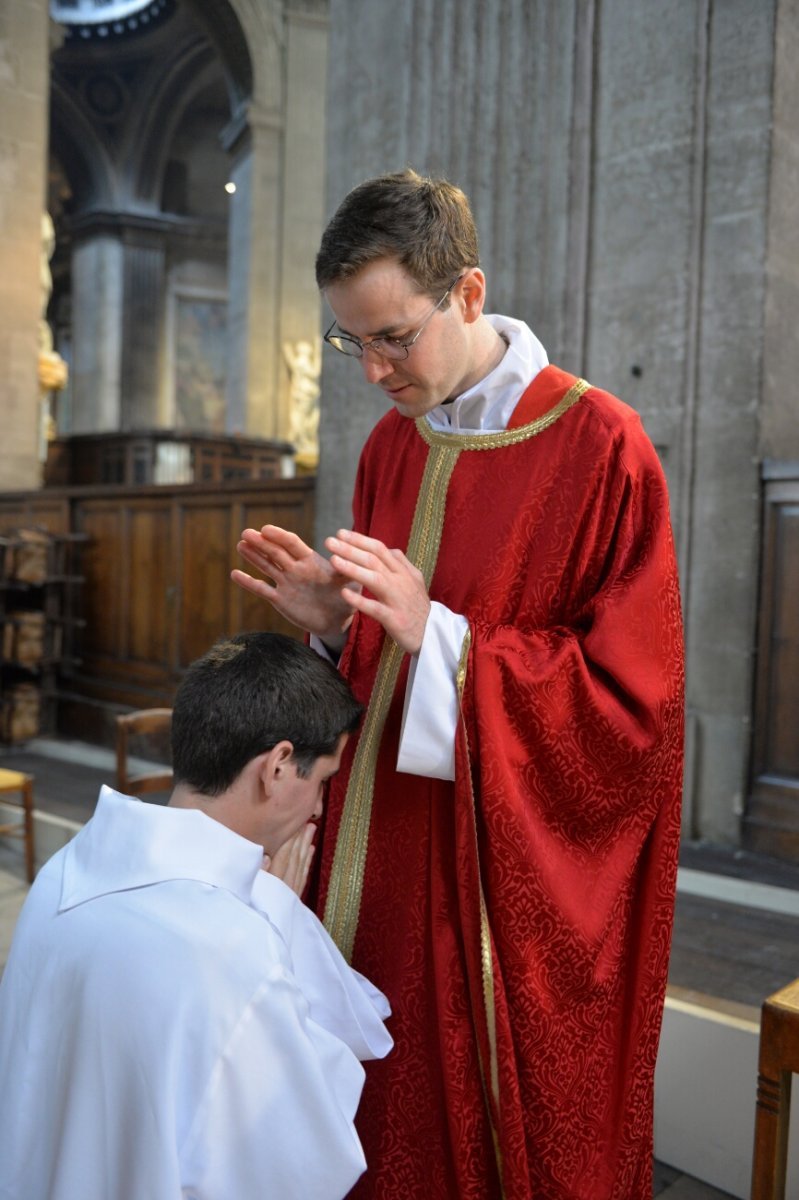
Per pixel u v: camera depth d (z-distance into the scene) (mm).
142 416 22844
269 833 1251
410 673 1328
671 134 4250
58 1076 1057
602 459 1350
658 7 4270
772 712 4062
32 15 9312
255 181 15367
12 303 9281
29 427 9383
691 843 4223
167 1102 987
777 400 4168
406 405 1358
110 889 1101
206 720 1203
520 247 4676
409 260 1192
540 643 1310
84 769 6293
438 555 1438
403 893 1405
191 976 1021
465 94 4820
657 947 1392
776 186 4043
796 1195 2094
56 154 22750
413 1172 1368
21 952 1130
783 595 4023
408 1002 1378
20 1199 1064
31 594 7379
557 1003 1324
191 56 20656
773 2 3953
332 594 1438
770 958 2975
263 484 5875
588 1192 1354
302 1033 1039
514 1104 1280
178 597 6477
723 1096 2262
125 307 22750
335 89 5609
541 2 4578
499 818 1271
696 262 4211
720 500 4172
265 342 15438
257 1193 1020
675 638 1334
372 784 1447
